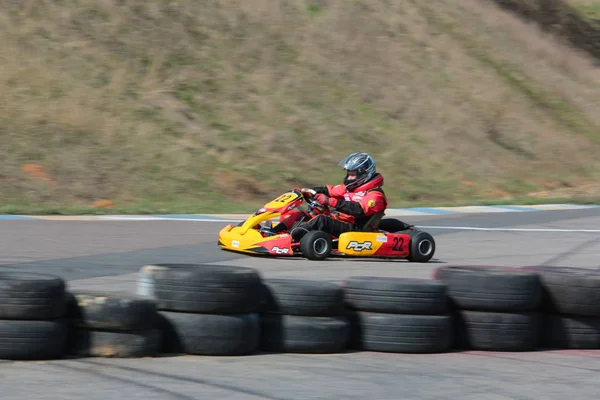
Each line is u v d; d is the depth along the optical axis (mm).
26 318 12312
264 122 53469
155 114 49469
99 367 12219
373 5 74188
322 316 14086
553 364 14070
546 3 96938
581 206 49375
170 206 39844
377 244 25062
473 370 13336
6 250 24156
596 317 15383
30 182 39500
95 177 41656
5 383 11125
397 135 58938
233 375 12211
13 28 50812
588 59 90062
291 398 11102
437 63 71438
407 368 13273
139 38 55656
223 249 26000
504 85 73562
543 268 16578
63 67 49875
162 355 13203
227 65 57812
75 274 20562
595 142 71875
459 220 39000
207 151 47844
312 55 63625
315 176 49500
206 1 62938
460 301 14922
